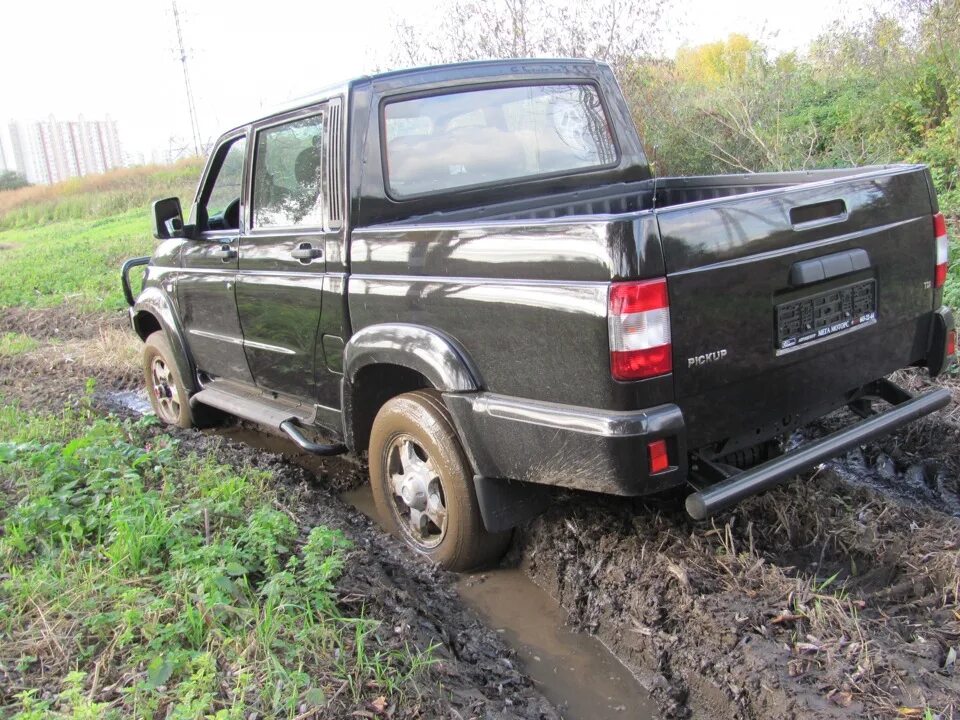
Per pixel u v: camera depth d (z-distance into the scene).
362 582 3.49
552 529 3.79
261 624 3.03
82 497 4.18
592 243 2.82
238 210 5.07
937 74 9.75
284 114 4.27
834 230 3.20
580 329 2.87
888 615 3.07
